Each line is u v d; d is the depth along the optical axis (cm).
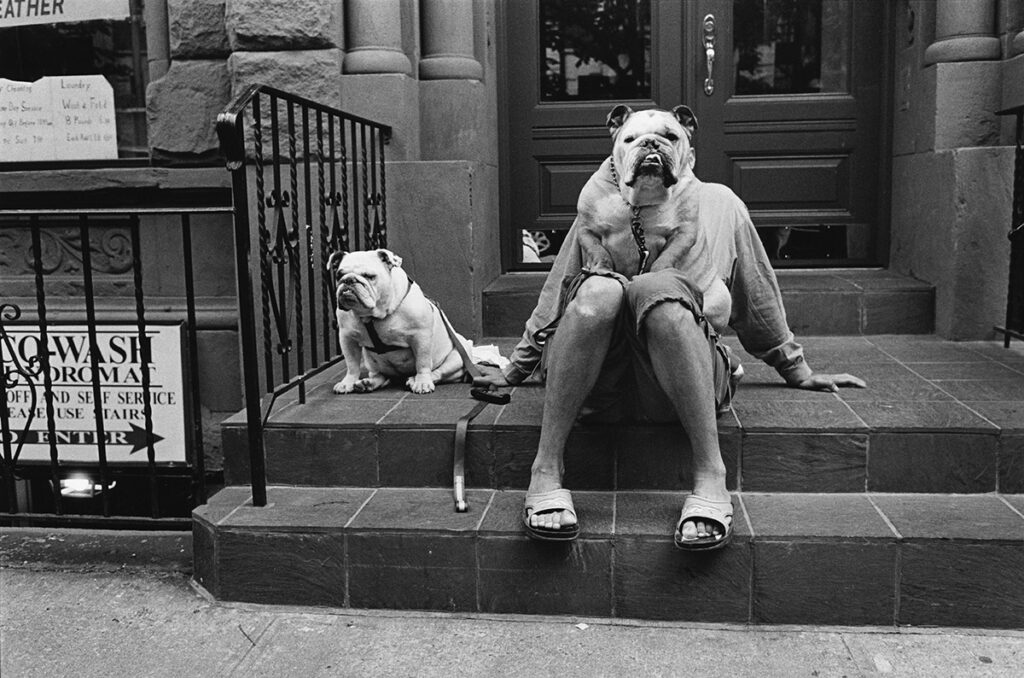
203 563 301
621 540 274
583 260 302
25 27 503
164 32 480
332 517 294
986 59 438
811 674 247
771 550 270
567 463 308
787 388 350
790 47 512
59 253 490
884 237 511
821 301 454
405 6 457
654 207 276
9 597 302
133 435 462
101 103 498
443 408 335
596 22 520
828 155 512
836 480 302
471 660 257
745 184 518
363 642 268
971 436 297
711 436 273
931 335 450
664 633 269
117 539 347
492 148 505
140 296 334
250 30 426
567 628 273
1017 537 264
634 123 271
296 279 340
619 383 299
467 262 434
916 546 266
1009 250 426
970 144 441
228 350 460
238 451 328
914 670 247
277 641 270
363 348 366
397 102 433
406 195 430
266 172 432
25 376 347
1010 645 259
